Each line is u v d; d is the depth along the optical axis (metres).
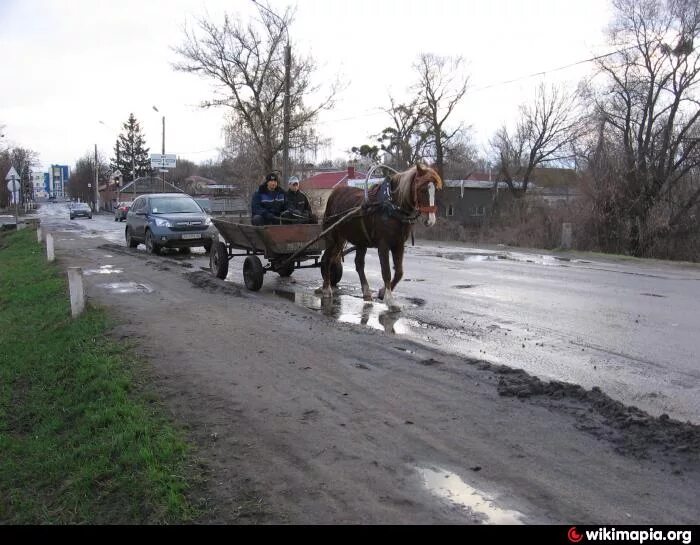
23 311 11.43
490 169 59.44
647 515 3.49
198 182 93.56
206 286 11.69
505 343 7.42
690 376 6.10
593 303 10.09
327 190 56.34
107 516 3.97
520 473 4.00
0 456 5.42
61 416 5.89
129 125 100.94
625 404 5.30
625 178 26.58
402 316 9.01
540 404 5.14
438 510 3.61
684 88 27.44
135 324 8.44
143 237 19.20
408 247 23.09
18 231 33.50
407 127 48.41
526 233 28.17
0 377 7.68
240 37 29.61
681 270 15.15
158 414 5.25
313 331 7.84
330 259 10.59
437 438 4.56
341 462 4.24
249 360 6.62
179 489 3.98
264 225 11.23
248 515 3.67
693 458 4.09
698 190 26.72
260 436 4.71
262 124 30.64
